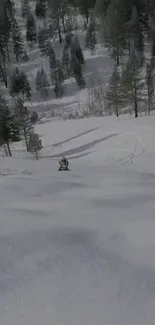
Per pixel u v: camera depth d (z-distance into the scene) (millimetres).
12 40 69250
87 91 56125
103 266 2541
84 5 73312
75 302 2068
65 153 33000
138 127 35656
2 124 32844
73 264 2566
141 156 27781
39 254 2729
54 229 3328
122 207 4223
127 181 6043
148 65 52125
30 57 68438
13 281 2314
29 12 80062
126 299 2098
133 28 61219
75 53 60562
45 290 2201
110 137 34719
